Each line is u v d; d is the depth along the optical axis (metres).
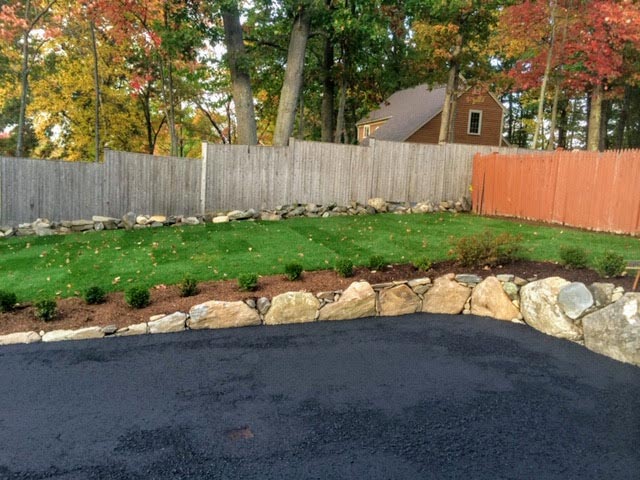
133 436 2.96
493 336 4.97
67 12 12.21
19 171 9.13
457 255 6.52
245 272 6.30
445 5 13.40
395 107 30.27
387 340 4.80
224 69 16.83
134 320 5.02
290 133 12.46
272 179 10.80
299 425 3.10
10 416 3.20
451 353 4.45
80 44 15.96
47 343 4.59
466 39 16.38
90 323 4.94
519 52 16.48
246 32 14.79
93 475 2.55
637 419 3.21
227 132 29.97
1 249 7.83
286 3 11.98
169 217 10.06
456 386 3.72
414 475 2.55
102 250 7.65
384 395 3.55
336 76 16.05
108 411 3.28
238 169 10.53
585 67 15.08
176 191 10.32
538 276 5.70
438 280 5.95
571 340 4.83
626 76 16.14
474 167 12.37
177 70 14.49
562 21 13.59
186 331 5.02
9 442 2.88
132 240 8.42
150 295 5.57
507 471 2.59
